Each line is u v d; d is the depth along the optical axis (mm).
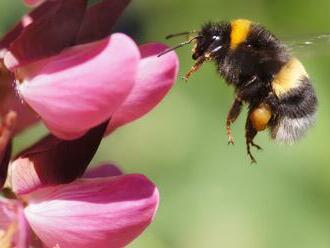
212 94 339
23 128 248
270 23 348
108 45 242
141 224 250
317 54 276
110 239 249
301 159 333
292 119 270
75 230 249
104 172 261
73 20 246
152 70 246
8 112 246
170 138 337
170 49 247
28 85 244
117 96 241
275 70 269
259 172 333
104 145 338
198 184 333
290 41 276
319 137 333
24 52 244
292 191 332
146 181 251
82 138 248
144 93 246
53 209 249
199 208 332
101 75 241
